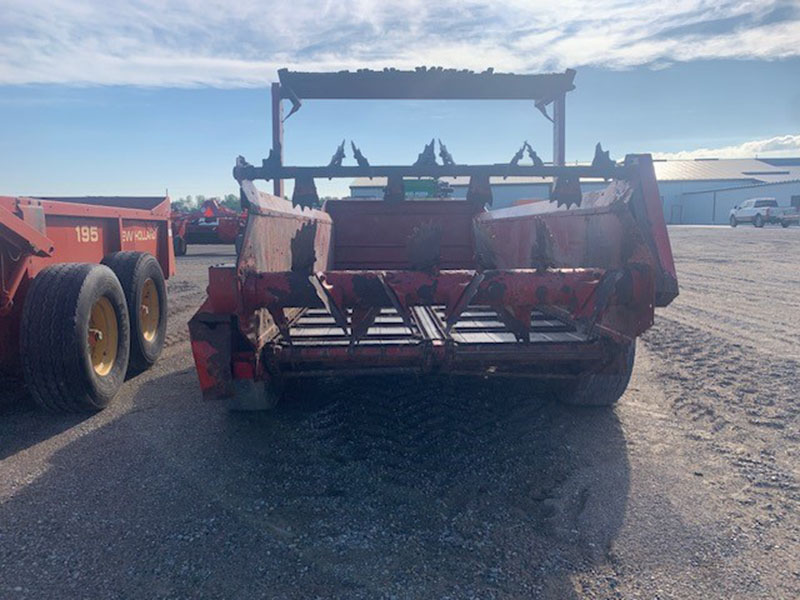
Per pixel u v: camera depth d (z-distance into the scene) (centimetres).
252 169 325
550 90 507
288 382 463
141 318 538
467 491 314
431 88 507
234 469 338
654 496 309
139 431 395
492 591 235
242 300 313
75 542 266
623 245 346
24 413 430
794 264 1526
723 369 542
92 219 514
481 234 636
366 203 704
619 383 416
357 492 312
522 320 343
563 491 314
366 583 239
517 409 430
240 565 250
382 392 462
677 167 6994
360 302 313
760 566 251
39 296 395
